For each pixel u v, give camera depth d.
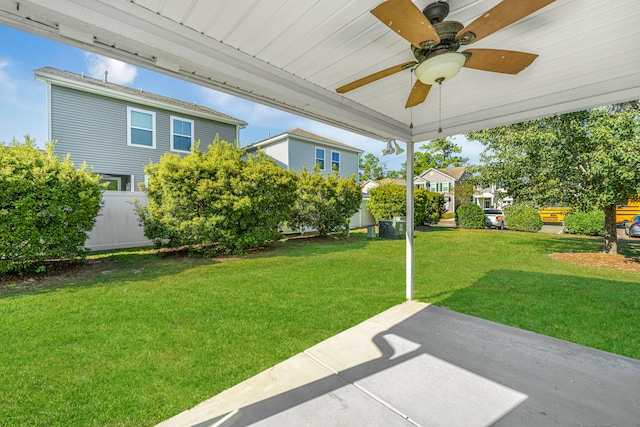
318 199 10.70
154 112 11.20
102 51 1.75
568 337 2.98
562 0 1.63
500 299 4.15
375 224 16.84
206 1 1.60
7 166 4.98
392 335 3.03
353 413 1.90
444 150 34.78
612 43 2.07
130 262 6.78
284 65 2.38
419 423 1.81
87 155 9.85
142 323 3.33
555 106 2.99
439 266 6.38
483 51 1.87
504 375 2.31
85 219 5.84
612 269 5.95
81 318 3.45
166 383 2.25
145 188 7.66
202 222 7.17
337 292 4.51
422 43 1.79
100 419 1.88
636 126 5.41
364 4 1.65
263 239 8.11
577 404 1.96
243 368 2.45
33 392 2.13
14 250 5.05
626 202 6.46
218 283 5.00
